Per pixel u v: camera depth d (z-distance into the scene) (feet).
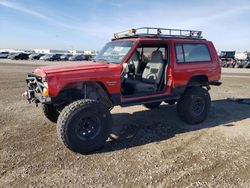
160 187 10.81
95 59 18.95
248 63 117.08
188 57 19.31
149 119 20.79
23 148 14.89
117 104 16.29
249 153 14.06
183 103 18.94
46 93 13.91
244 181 11.18
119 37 19.62
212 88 39.99
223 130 18.02
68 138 13.66
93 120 14.37
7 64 105.91
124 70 16.21
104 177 11.64
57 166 12.75
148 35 17.98
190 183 11.09
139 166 12.67
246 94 33.99
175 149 14.75
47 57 161.17
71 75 14.38
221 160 13.23
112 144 15.60
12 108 24.31
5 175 11.83
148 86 18.53
